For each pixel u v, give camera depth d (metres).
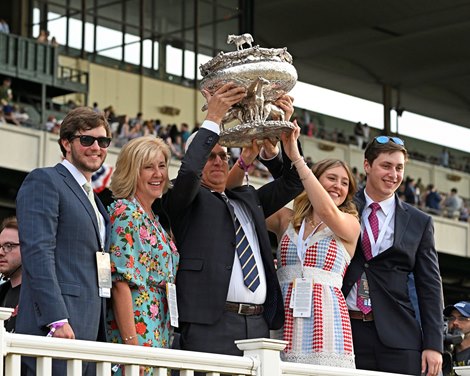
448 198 29.59
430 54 36.25
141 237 4.95
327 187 5.65
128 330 4.82
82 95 25.52
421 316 5.77
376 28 34.12
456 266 28.14
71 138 4.79
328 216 5.40
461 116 40.53
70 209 4.66
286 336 5.45
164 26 28.23
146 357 4.19
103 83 26.75
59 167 4.77
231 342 5.16
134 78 27.39
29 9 26.59
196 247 5.23
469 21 33.19
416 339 5.72
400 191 28.11
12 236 5.72
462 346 7.06
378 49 35.91
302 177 5.41
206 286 5.17
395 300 5.71
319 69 37.22
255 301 5.25
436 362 5.66
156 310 4.97
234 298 5.22
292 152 5.39
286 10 32.78
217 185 5.39
